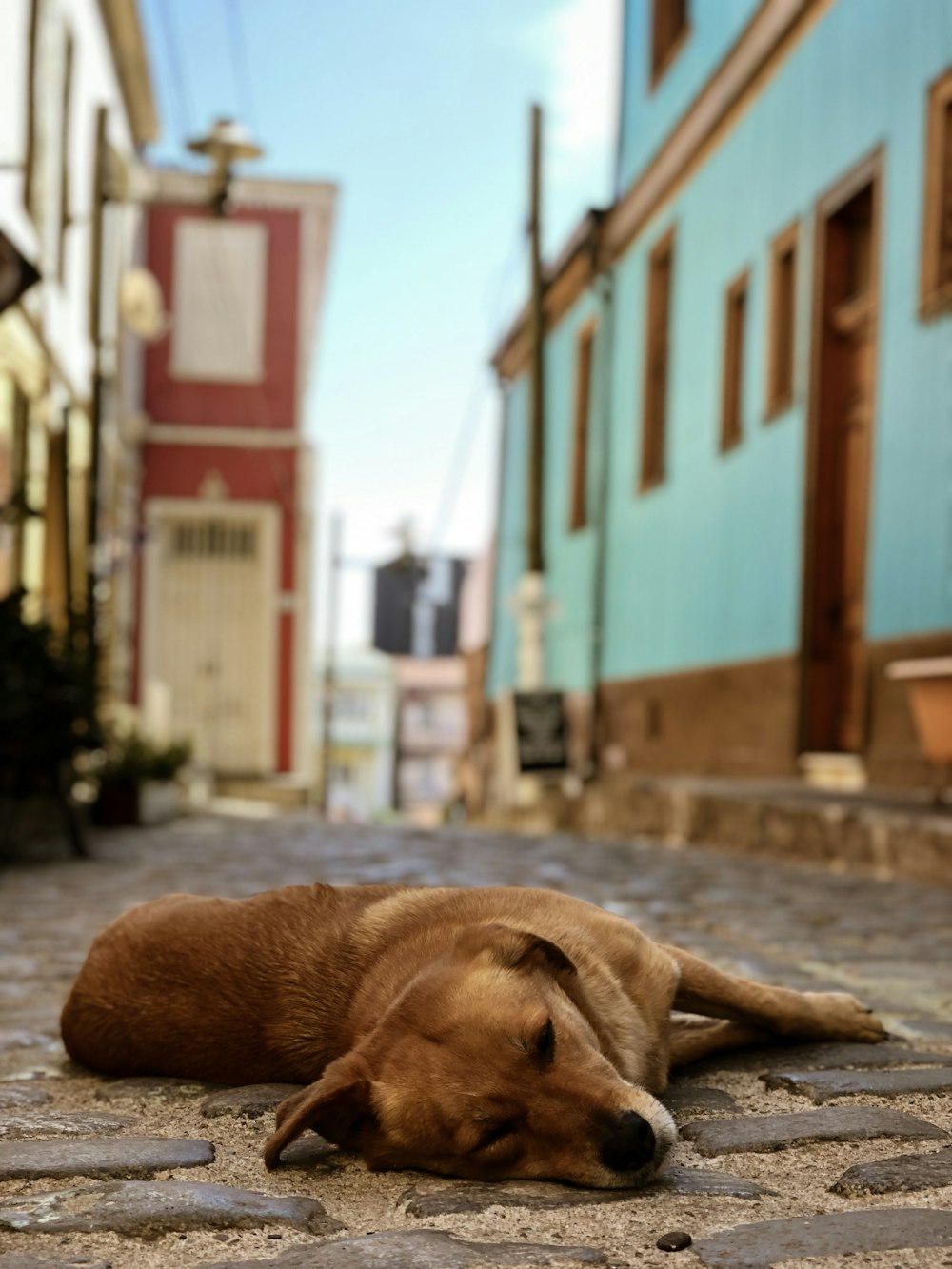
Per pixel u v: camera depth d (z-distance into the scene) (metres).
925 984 4.56
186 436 22.62
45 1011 4.30
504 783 15.98
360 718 60.47
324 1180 2.61
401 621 25.17
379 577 25.33
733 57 13.90
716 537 14.34
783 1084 3.19
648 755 16.39
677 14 17.19
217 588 22.78
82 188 16.23
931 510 9.52
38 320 13.22
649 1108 2.50
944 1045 3.58
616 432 18.53
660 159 16.44
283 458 22.80
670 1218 2.33
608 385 18.88
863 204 11.59
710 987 3.32
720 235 14.66
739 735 13.34
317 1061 3.02
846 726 11.63
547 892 3.24
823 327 11.88
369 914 3.17
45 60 13.70
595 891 7.21
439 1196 2.44
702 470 14.91
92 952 3.50
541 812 14.28
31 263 9.36
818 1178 2.57
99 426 12.84
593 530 19.38
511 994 2.56
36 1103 3.25
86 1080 3.44
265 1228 2.36
